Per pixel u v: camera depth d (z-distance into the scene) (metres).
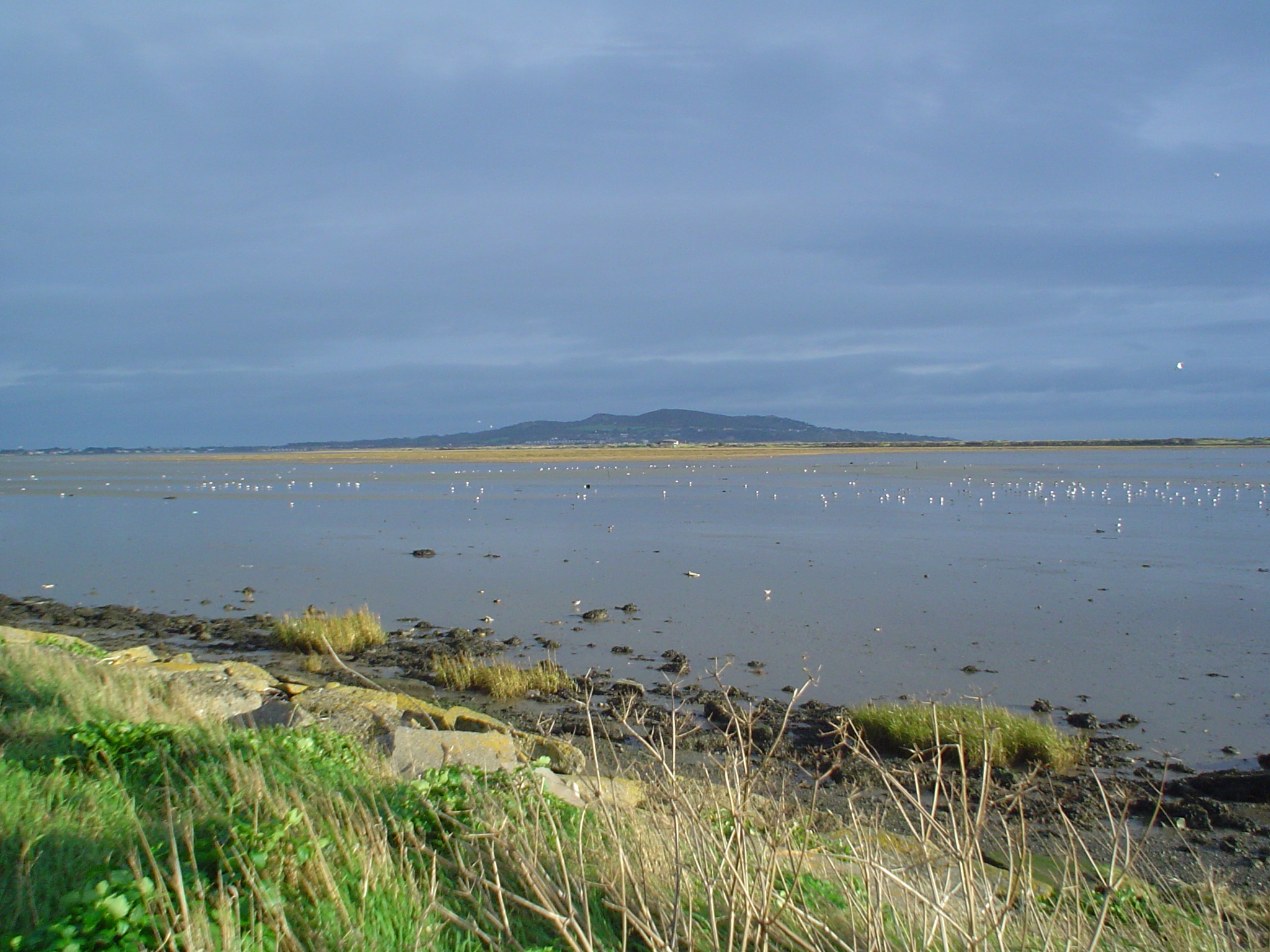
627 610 24.14
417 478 93.88
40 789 6.05
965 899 4.55
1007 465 131.25
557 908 4.68
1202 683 17.30
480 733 10.61
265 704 11.45
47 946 3.76
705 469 117.94
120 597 27.27
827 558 33.50
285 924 4.08
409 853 5.38
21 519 52.81
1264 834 10.88
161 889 3.99
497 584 28.42
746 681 17.55
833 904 5.31
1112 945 5.48
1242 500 60.19
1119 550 35.59
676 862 4.47
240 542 40.00
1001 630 21.58
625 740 14.16
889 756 13.45
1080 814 11.45
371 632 21.11
